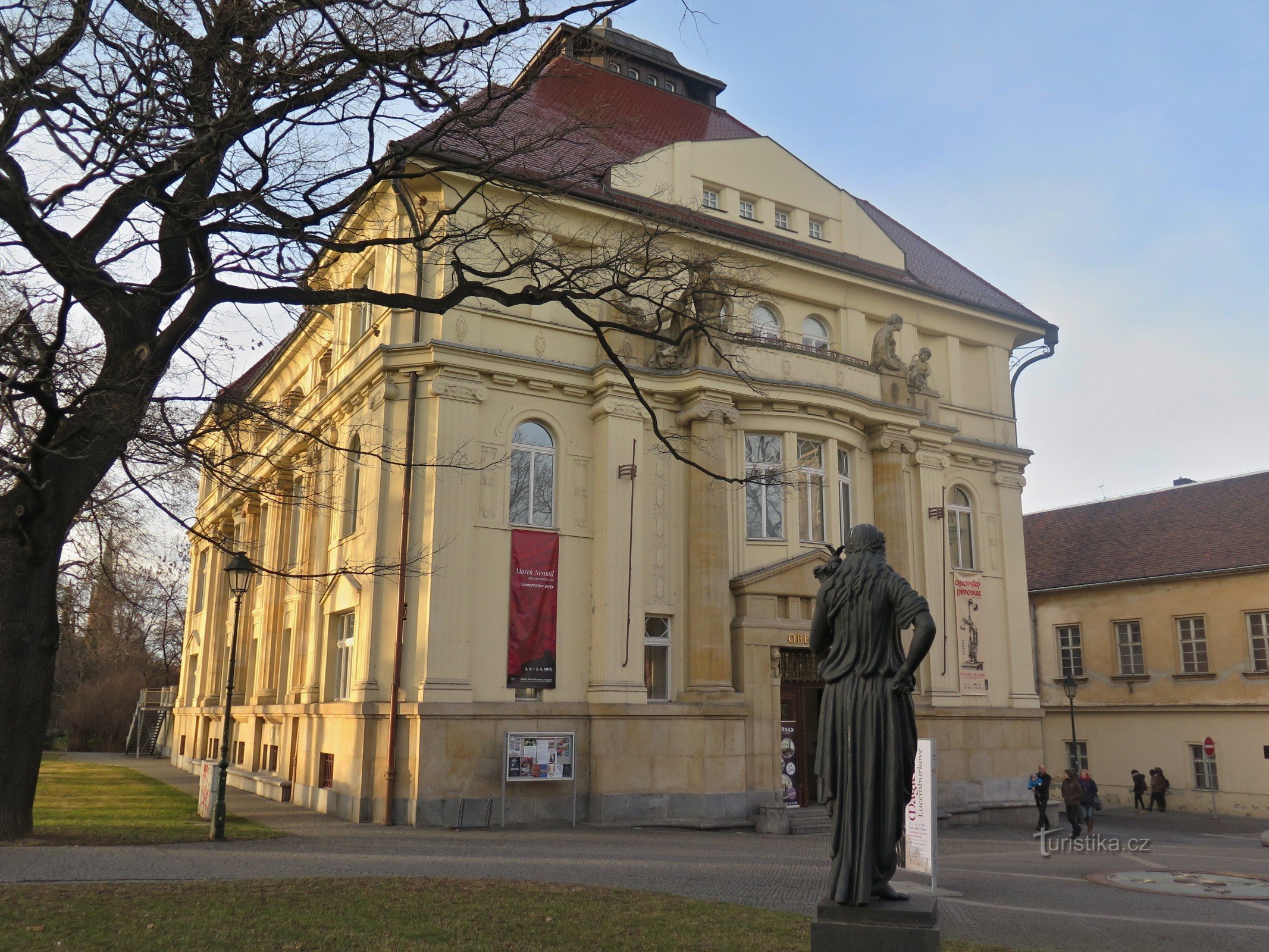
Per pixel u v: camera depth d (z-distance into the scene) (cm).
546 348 2281
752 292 2456
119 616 3038
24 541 1384
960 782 2619
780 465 2408
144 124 1125
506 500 2170
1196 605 3566
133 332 1348
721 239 2497
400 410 2158
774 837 2009
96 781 3028
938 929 634
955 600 2755
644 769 2127
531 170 2169
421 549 2080
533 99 2756
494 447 2180
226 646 3791
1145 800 3581
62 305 1114
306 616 2614
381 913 974
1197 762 3484
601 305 2344
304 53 1191
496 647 2105
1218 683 3459
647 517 2277
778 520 2414
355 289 1333
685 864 1480
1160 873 1625
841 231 2867
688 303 1758
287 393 3256
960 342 3030
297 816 2098
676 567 2303
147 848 1452
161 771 3788
